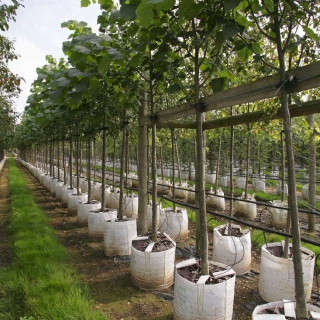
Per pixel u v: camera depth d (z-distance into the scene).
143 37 2.69
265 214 7.24
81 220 5.85
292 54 2.45
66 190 7.92
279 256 3.01
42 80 4.20
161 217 4.95
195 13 1.82
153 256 3.11
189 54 2.52
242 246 3.58
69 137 8.18
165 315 2.72
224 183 11.27
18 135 20.56
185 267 2.66
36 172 16.92
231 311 2.44
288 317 1.81
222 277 2.47
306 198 8.63
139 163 4.40
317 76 1.67
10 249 4.47
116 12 2.81
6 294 3.00
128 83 3.39
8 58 3.77
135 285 3.26
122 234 4.10
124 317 2.69
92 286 3.29
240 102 2.22
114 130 5.25
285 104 1.82
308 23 2.05
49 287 3.00
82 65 2.86
